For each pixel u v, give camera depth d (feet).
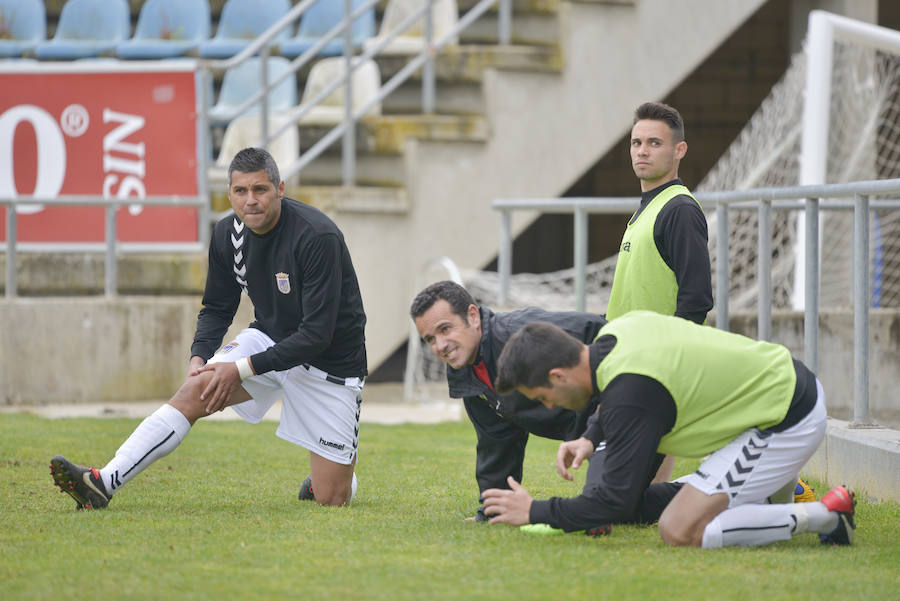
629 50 119.65
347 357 50.60
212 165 114.21
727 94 162.71
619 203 81.15
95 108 107.24
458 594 32.99
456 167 114.73
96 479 46.98
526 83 116.57
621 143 168.55
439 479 58.39
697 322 47.21
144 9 136.46
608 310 51.49
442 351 42.65
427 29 115.55
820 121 97.40
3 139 107.55
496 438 45.34
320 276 48.67
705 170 164.04
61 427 77.20
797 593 33.50
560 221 170.60
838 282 109.81
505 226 89.56
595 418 40.29
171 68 106.42
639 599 32.65
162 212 106.01
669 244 47.98
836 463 56.80
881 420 88.99
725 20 122.93
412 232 113.50
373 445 72.33
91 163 107.34
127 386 100.32
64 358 99.04
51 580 34.47
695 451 39.81
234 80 127.65
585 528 39.19
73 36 137.08
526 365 37.91
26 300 98.73
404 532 42.65
